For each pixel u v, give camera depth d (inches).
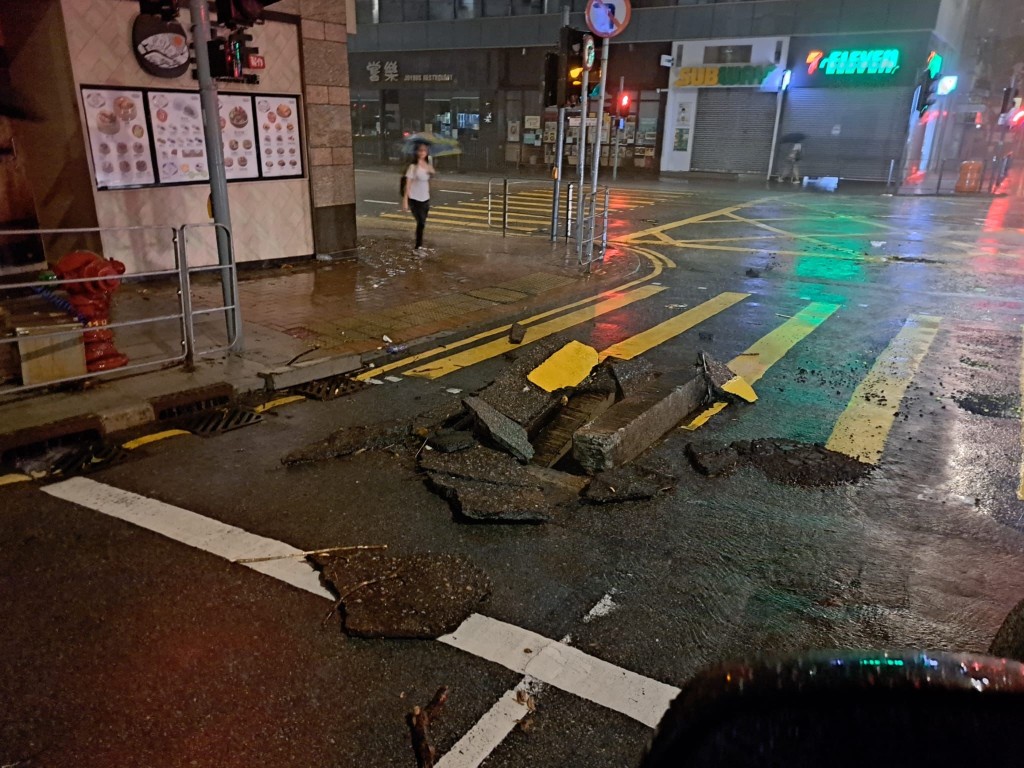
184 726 117.1
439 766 110.0
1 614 143.4
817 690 39.6
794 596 154.9
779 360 327.3
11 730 115.4
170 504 188.5
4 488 194.5
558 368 254.2
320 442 223.6
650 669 132.3
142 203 399.9
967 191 1173.1
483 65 1460.4
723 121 1305.4
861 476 212.7
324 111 471.5
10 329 247.9
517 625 143.6
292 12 436.5
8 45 368.2
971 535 181.6
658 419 235.9
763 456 223.0
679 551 171.8
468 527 180.1
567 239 620.4
